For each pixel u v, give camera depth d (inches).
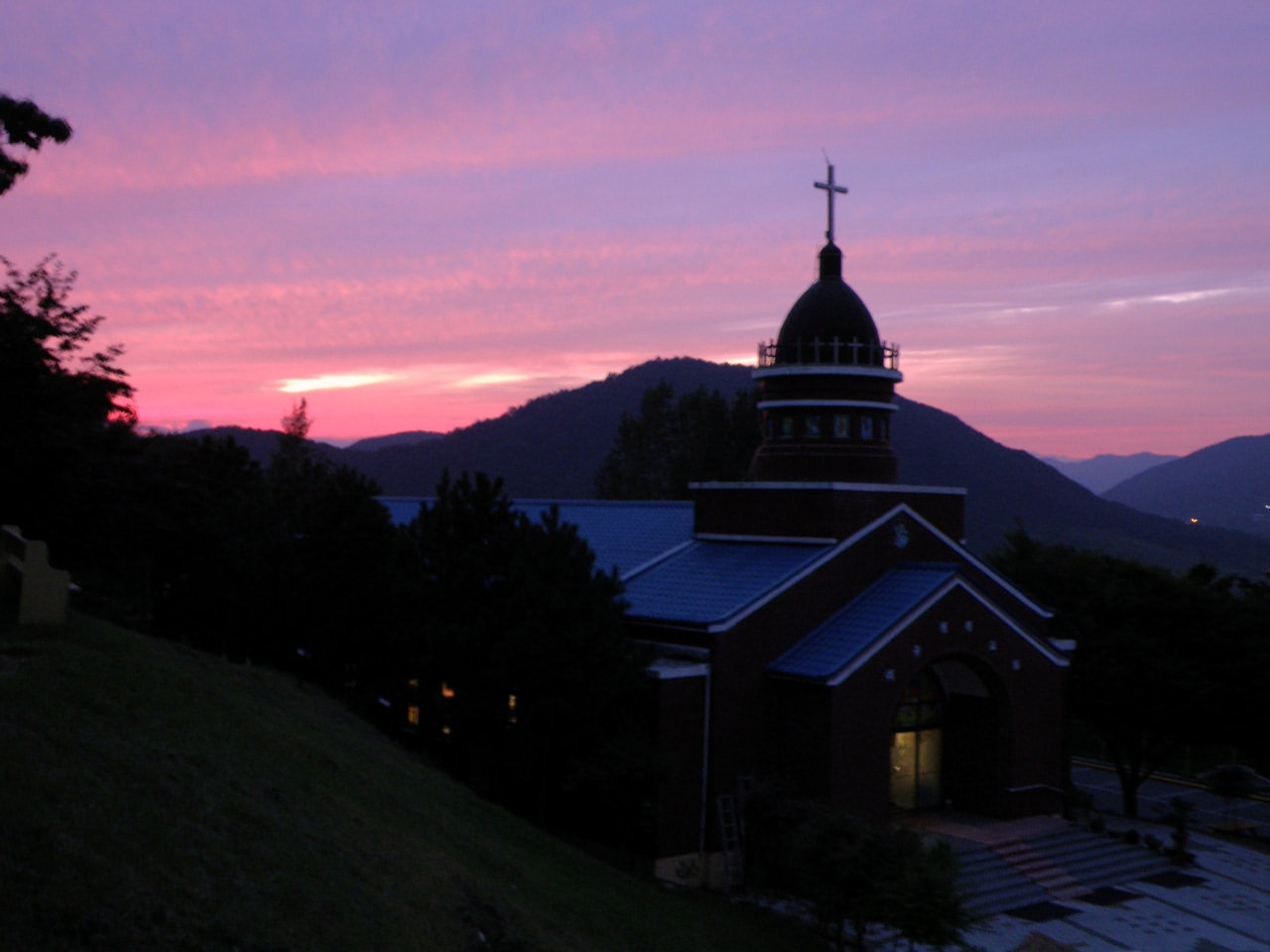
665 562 1396.4
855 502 1306.6
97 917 424.5
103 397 1027.3
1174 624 1465.3
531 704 980.6
